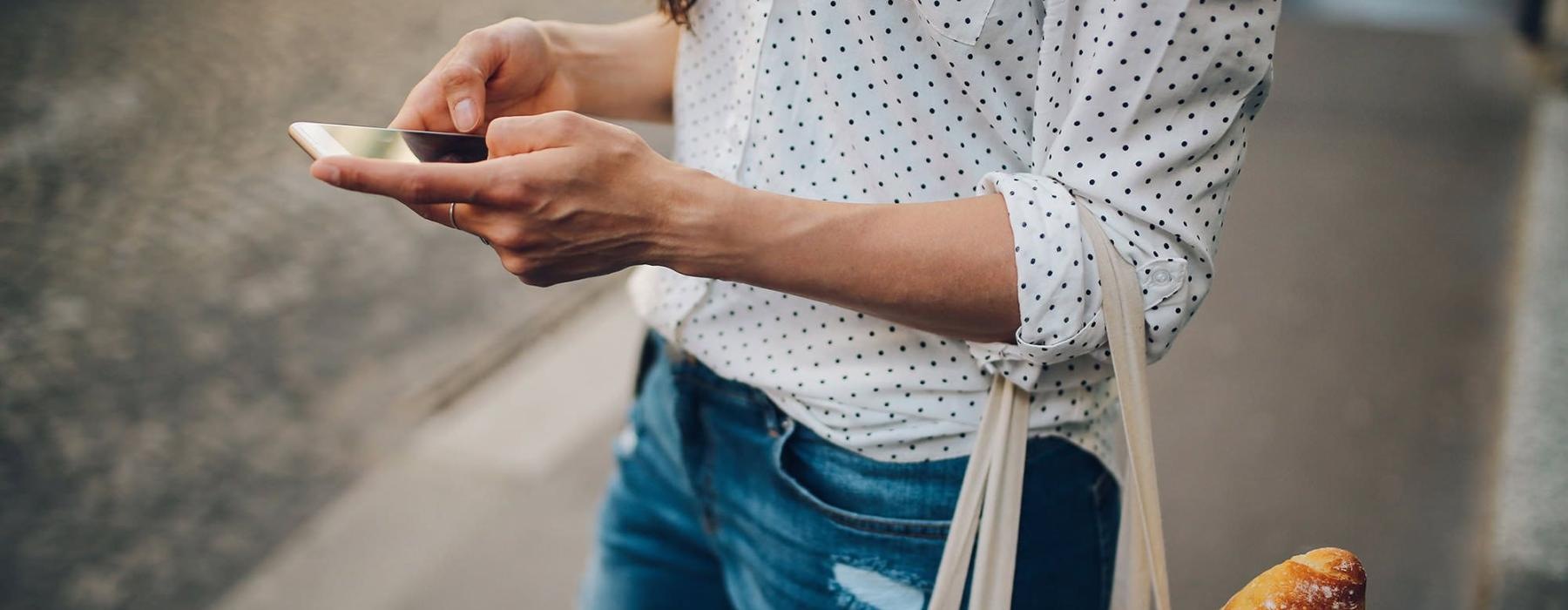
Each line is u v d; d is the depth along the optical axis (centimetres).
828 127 93
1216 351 324
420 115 101
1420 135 504
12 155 418
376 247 378
